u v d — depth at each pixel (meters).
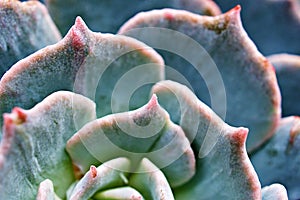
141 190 0.17
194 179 0.18
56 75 0.18
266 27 0.23
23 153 0.16
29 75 0.17
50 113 0.17
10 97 0.17
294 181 0.20
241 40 0.19
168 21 0.19
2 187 0.16
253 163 0.20
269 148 0.20
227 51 0.20
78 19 0.17
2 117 0.18
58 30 0.21
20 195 0.17
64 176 0.17
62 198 0.17
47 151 0.17
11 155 0.16
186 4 0.21
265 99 0.20
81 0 0.21
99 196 0.17
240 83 0.20
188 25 0.19
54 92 0.18
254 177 0.17
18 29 0.19
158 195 0.17
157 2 0.21
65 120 0.17
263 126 0.20
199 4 0.21
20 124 0.16
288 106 0.22
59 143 0.17
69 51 0.17
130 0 0.21
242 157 0.17
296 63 0.22
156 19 0.19
